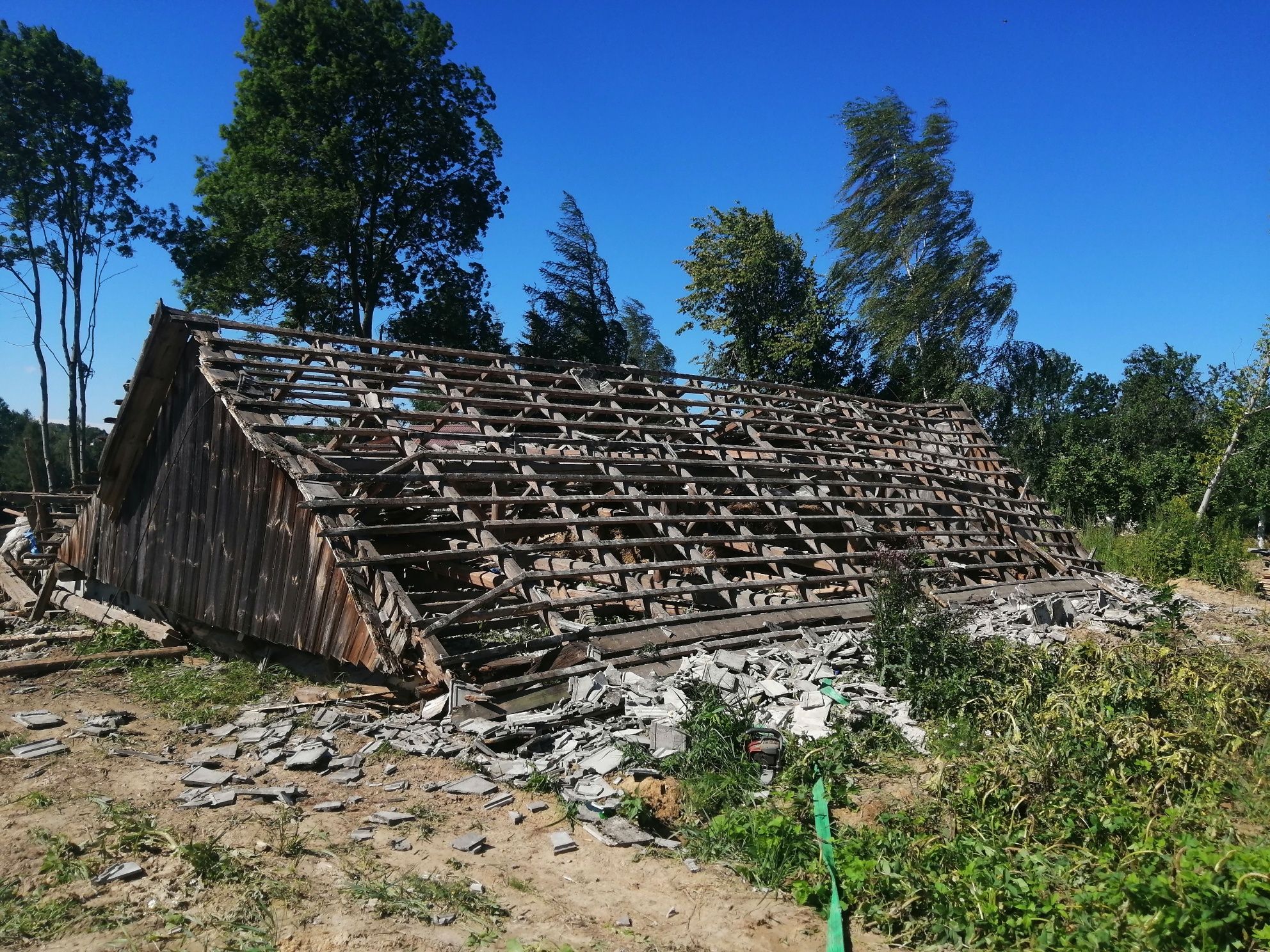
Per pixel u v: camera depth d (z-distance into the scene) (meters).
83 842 5.03
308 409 9.63
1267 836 5.48
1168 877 4.59
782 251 36.56
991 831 5.52
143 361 10.48
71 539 13.48
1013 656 8.82
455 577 10.20
